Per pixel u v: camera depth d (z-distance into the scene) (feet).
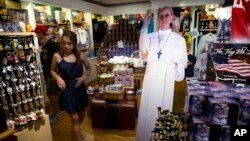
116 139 9.21
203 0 19.49
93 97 10.63
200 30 18.97
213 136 3.14
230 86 3.69
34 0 13.09
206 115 3.39
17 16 12.32
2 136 5.21
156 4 21.25
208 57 3.83
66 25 17.34
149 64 6.95
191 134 3.34
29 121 7.00
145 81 7.07
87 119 11.41
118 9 25.13
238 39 3.61
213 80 3.83
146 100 7.06
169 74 6.59
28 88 6.88
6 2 12.00
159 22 6.64
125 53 14.20
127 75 10.84
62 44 6.97
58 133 9.82
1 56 6.14
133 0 22.49
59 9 17.38
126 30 14.66
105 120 10.11
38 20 13.98
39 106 7.41
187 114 3.75
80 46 19.38
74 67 7.14
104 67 12.09
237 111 3.11
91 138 9.34
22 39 6.75
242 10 3.52
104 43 15.15
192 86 3.88
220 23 4.10
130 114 9.88
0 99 6.15
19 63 6.63
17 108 6.62
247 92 3.49
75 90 7.25
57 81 7.04
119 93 9.95
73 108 7.25
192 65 9.90
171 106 6.69
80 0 18.85
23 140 6.79
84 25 20.42
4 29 7.32
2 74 6.22
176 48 6.45
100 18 24.86
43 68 10.94
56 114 11.48
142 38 7.11
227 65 3.61
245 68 3.50
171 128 4.07
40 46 11.08
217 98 3.32
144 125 7.14
